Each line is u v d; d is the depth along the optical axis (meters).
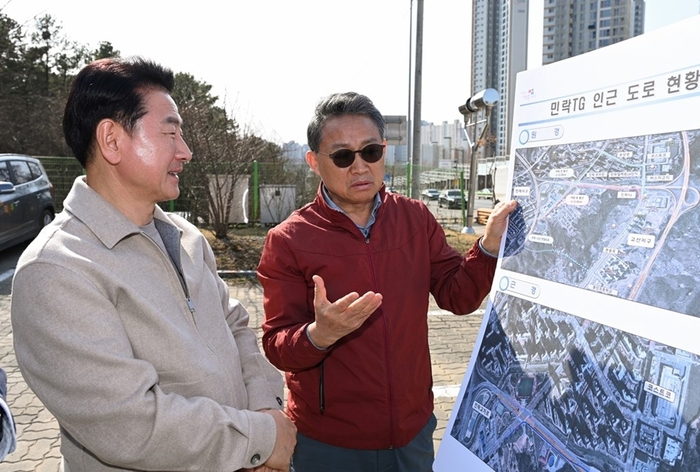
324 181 1.92
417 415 1.90
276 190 12.77
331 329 1.48
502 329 1.46
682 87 1.07
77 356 1.17
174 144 1.42
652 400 1.02
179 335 1.36
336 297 1.85
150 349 1.33
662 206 1.09
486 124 11.45
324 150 1.86
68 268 1.21
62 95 20.48
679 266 1.03
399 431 1.82
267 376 1.70
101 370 1.18
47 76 22.17
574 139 1.34
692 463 0.93
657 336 1.04
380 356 1.82
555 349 1.28
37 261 1.21
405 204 2.06
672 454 0.96
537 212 1.44
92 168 1.41
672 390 0.99
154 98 1.38
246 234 11.62
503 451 1.34
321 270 1.86
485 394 1.45
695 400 0.95
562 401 1.22
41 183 9.51
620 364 1.10
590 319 1.20
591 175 1.28
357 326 1.47
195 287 1.54
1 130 19.95
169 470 1.25
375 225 1.92
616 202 1.20
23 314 1.21
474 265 1.81
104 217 1.34
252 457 1.31
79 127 1.37
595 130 1.28
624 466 1.04
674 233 1.05
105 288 1.27
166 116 1.40
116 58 1.41
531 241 1.44
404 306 1.87
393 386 1.82
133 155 1.36
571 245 1.30
